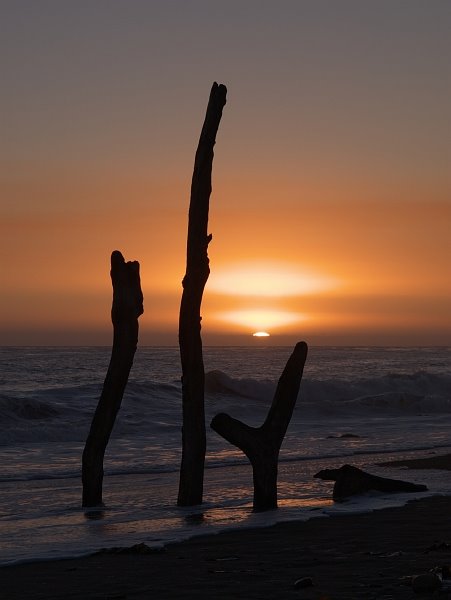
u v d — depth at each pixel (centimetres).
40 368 8000
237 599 699
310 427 3203
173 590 744
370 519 1188
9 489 1716
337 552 930
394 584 728
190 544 1016
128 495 1595
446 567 756
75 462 2167
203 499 1505
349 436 2805
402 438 2775
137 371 7900
